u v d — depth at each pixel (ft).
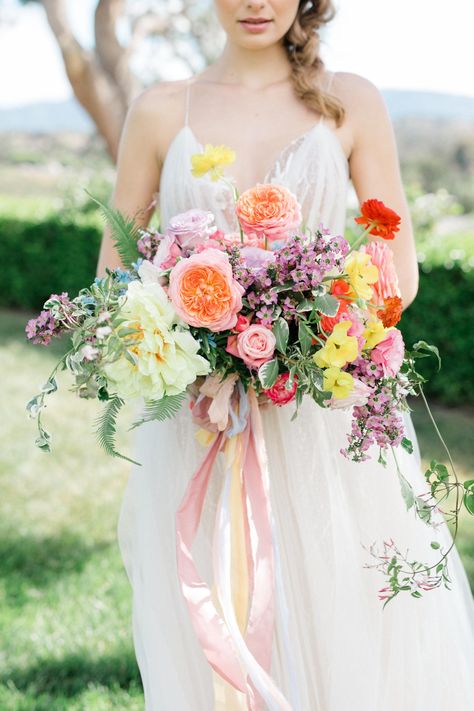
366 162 7.84
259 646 6.57
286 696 7.06
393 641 7.25
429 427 22.11
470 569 13.52
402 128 105.09
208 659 6.50
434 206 29.94
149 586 7.30
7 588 13.26
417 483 7.69
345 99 7.79
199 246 6.27
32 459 19.34
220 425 6.64
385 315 6.17
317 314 6.11
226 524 6.76
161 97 7.97
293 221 6.41
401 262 7.91
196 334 6.11
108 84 35.01
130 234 6.79
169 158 7.75
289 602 7.13
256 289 6.13
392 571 7.26
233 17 7.39
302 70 7.73
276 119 7.73
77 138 139.64
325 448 7.28
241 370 6.50
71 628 11.97
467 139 102.06
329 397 6.00
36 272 38.37
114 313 5.69
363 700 7.01
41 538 15.23
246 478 6.83
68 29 33.55
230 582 6.72
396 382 6.25
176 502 7.37
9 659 11.19
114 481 18.07
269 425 7.28
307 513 7.18
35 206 40.55
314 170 7.52
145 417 6.02
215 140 7.72
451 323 23.68
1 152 134.62
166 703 7.06
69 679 10.77
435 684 7.32
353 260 6.04
